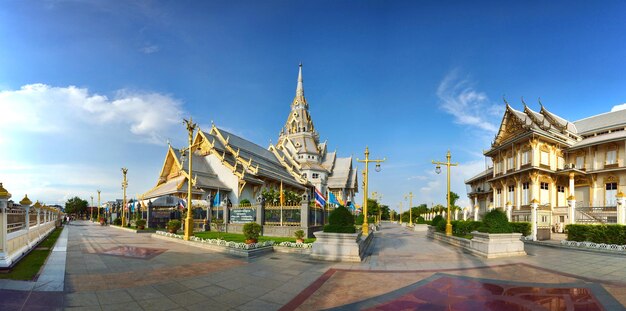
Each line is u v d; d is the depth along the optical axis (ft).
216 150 165.99
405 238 100.63
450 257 51.31
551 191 123.44
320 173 260.42
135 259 44.29
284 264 42.60
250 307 24.50
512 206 132.05
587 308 24.75
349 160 297.53
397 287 30.76
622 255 54.19
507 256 51.90
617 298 27.37
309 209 84.99
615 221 92.63
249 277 34.42
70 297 25.61
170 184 154.30
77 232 101.86
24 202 49.26
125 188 144.66
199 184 142.31
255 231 57.57
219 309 23.90
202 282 31.83
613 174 115.55
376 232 140.77
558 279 34.65
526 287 31.01
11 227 40.45
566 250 62.64
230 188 155.94
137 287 29.27
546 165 122.93
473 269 40.24
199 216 106.73
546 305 25.48
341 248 46.39
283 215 86.84
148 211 114.11
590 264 44.60
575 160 128.47
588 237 65.46
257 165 170.09
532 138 121.39
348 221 49.88
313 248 47.67
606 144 118.73
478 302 26.16
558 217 111.24
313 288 30.22
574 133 136.67
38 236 64.39
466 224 96.02
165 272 35.96
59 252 50.34
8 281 29.53
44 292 26.61
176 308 23.91
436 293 28.76
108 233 96.94
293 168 245.04
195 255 49.08
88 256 46.19
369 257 51.01
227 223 95.61
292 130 291.79
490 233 52.16
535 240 81.10
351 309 24.23
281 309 24.13
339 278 34.47
